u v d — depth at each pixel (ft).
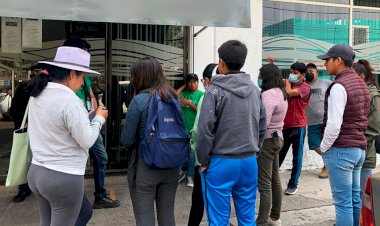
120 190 18.03
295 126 17.19
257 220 13.23
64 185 8.51
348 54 11.19
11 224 14.14
